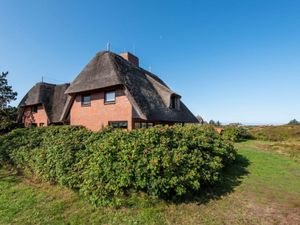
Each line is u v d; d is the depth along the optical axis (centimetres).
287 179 813
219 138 979
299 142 2034
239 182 767
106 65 1823
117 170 570
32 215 553
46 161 778
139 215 523
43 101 2877
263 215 526
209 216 522
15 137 1063
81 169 666
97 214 540
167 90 2045
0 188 752
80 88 1869
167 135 662
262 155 1270
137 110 1578
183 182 561
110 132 772
